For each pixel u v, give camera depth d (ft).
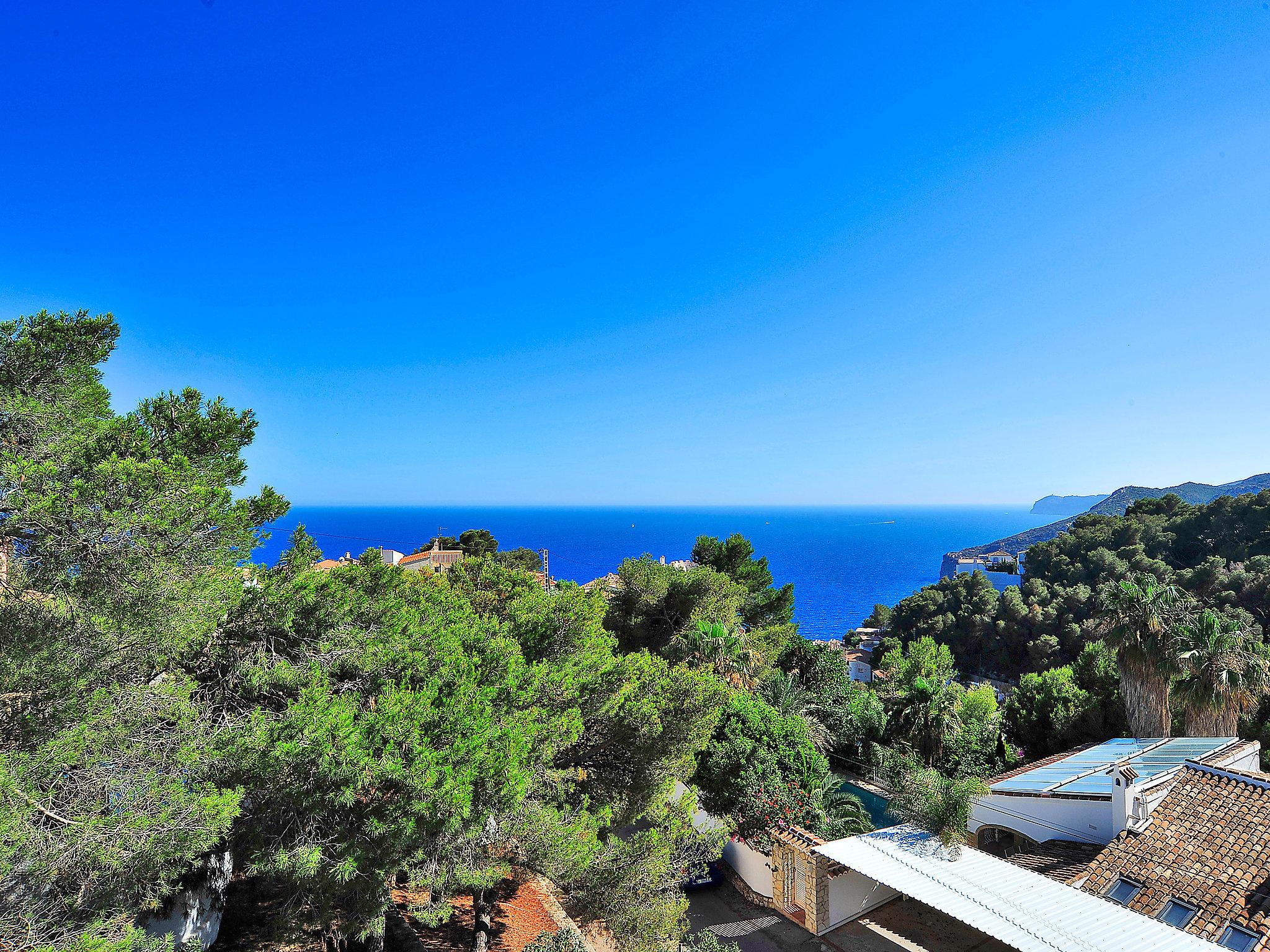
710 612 99.35
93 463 27.78
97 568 26.20
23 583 26.86
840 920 53.78
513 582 71.26
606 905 35.37
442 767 28.55
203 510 28.50
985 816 59.62
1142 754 64.85
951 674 119.44
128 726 27.66
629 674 45.09
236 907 40.57
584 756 45.19
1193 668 74.90
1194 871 43.09
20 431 28.25
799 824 60.70
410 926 40.52
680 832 42.52
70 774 25.77
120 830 24.21
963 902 41.78
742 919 55.57
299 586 37.86
